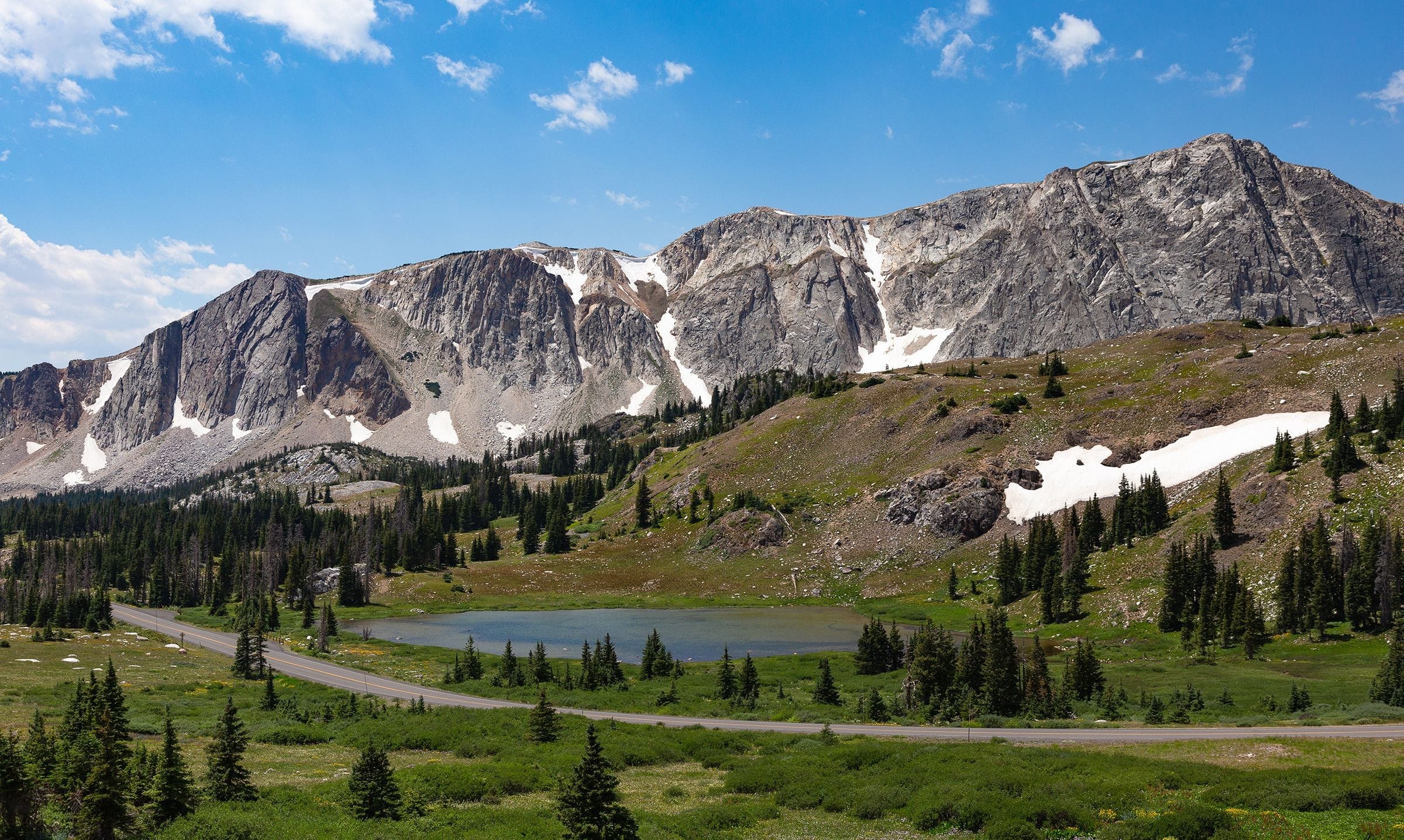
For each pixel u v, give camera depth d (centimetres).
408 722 7206
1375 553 10525
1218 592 11344
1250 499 13612
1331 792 4141
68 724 5603
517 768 5491
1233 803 4175
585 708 8375
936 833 4181
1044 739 6188
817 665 11319
